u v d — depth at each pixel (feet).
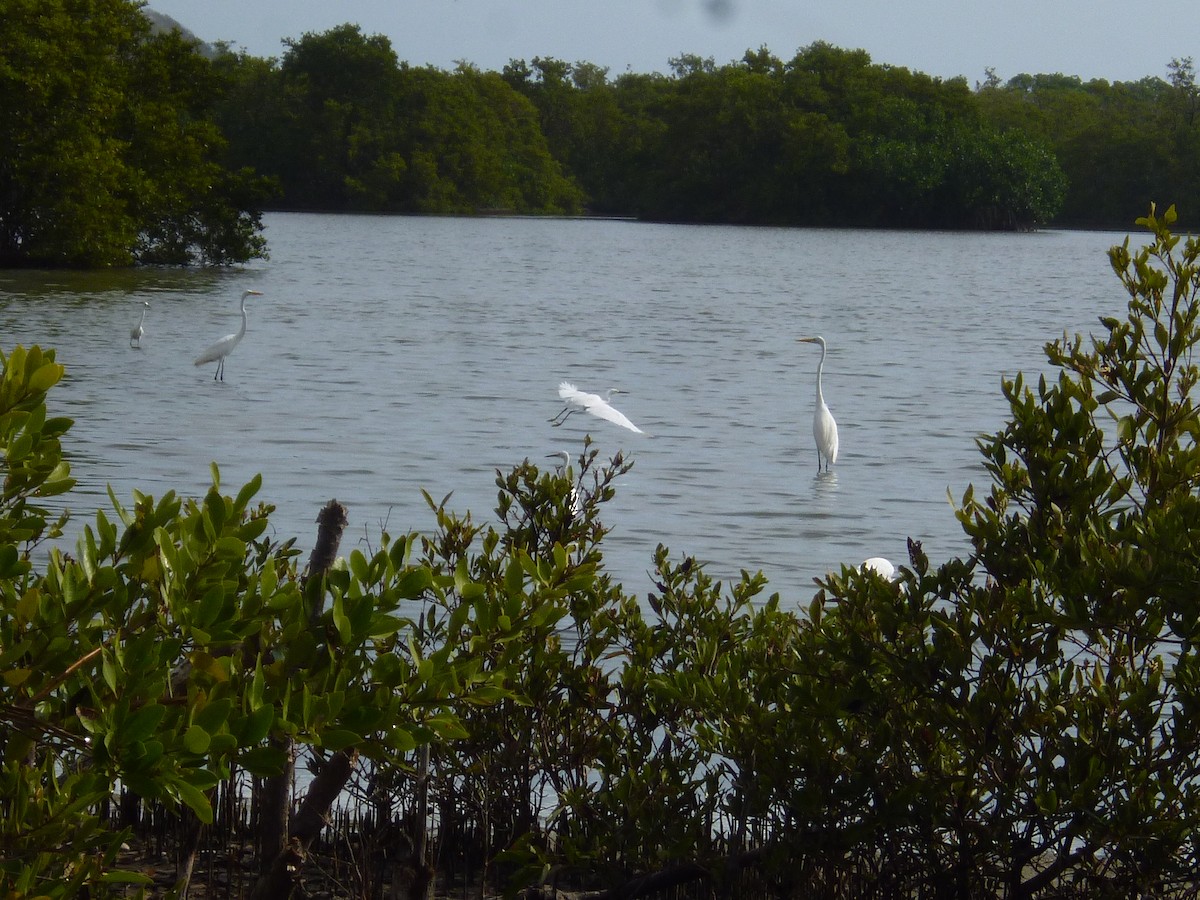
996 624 20.36
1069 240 467.52
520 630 15.85
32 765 16.60
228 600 13.93
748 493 64.08
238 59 533.55
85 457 67.00
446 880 24.40
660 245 381.81
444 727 14.97
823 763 20.95
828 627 21.91
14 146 213.05
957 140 508.12
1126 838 19.11
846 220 522.47
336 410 86.94
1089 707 20.03
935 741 21.16
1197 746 19.66
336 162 528.22
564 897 23.94
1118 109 629.10
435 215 547.90
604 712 27.17
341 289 206.69
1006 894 21.31
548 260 300.81
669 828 22.17
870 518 59.31
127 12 240.12
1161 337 23.62
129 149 231.30
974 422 88.99
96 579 13.73
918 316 179.11
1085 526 21.53
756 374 114.11
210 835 23.98
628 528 55.88
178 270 241.55
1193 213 543.39
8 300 169.89
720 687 22.54
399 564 14.96
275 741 18.17
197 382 99.76
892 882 21.95
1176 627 19.77
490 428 81.25
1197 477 21.95
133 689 12.92
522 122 617.21
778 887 21.39
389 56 529.86
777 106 527.40
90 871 13.56
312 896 22.57
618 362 120.06
